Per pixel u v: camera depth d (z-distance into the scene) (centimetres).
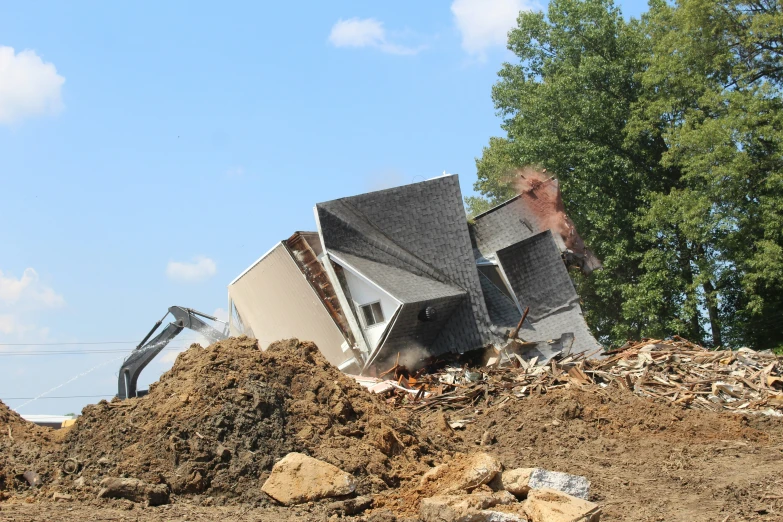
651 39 3988
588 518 964
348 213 2733
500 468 1110
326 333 2695
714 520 1096
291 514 1030
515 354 2527
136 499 1053
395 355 2591
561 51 4241
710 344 3769
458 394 2092
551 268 2781
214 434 1156
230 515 1009
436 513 962
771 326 3581
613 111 3894
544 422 1766
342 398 1284
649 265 3562
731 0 3541
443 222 2770
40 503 1035
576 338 2623
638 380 2094
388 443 1232
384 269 2670
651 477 1371
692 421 1781
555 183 3022
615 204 3788
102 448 1160
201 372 1262
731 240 3359
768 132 3269
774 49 3581
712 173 3316
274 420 1197
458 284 2702
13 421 1397
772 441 1666
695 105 3703
